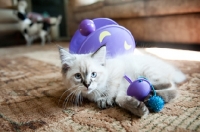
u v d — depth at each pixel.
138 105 0.25
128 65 0.35
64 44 1.23
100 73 0.30
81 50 0.40
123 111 0.28
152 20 0.86
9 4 1.45
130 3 0.90
